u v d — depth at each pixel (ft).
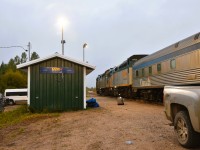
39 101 60.49
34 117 50.16
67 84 61.67
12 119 54.49
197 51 50.19
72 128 34.68
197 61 50.08
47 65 61.21
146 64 82.69
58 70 61.41
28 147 25.85
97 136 28.40
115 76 131.95
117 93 130.21
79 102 61.77
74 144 25.55
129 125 34.24
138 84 91.71
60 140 27.86
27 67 61.36
